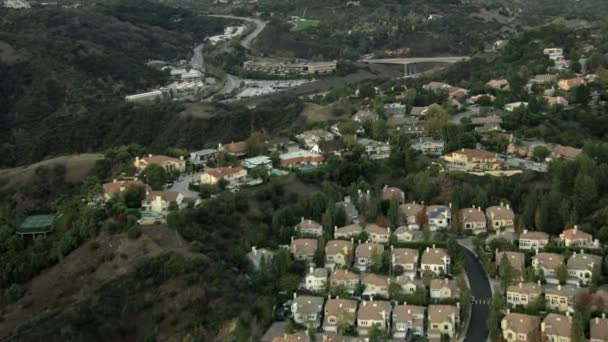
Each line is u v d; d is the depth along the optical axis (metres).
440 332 195.12
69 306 199.50
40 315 198.50
